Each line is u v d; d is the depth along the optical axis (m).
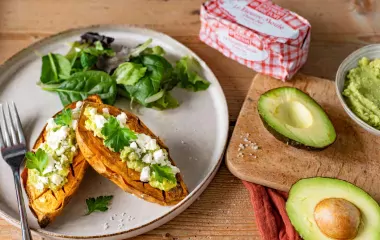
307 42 0.65
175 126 0.62
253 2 0.68
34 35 0.71
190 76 0.65
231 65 0.69
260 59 0.65
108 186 0.56
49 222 0.52
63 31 0.69
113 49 0.68
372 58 0.65
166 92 0.64
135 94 0.62
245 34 0.64
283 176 0.57
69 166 0.54
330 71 0.68
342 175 0.57
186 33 0.72
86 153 0.53
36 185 0.53
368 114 0.59
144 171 0.52
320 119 0.59
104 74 0.63
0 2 0.75
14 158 0.58
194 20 0.74
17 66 0.67
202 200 0.57
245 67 0.68
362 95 0.61
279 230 0.54
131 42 0.69
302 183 0.53
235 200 0.57
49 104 0.64
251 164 0.58
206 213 0.56
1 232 0.54
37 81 0.66
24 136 0.60
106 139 0.53
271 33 0.63
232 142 0.60
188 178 0.57
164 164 0.54
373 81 0.62
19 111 0.63
